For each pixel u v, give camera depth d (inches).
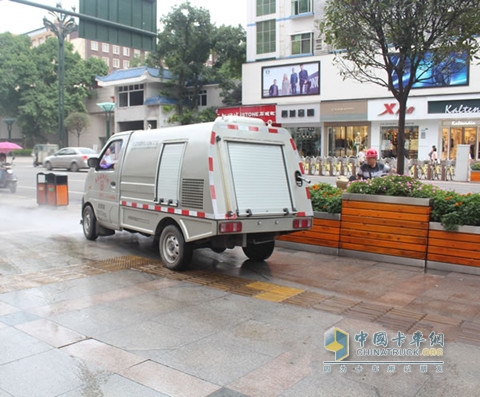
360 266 277.1
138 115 1642.5
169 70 1553.9
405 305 208.4
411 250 274.4
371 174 333.1
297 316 195.0
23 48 1978.3
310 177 928.9
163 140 274.8
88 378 141.6
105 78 1678.2
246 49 1449.3
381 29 279.9
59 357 155.6
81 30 480.1
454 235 260.2
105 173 327.0
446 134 1053.2
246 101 1365.7
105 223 328.8
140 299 216.4
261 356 157.2
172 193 262.4
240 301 214.2
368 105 1130.7
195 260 295.4
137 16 527.8
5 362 151.8
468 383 140.1
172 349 162.2
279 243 331.3
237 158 249.3
